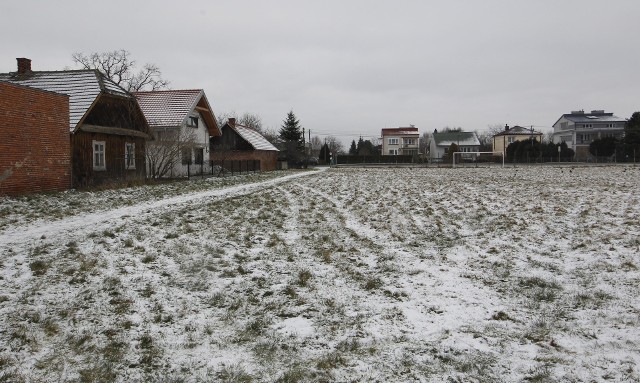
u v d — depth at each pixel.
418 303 6.54
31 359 4.85
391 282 7.47
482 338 5.39
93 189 19.69
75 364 4.76
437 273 7.94
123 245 9.41
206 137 38.75
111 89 23.33
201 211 14.34
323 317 6.06
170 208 14.78
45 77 23.22
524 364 4.74
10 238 9.81
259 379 4.51
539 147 72.06
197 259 8.57
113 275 7.46
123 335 5.43
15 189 16.44
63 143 19.05
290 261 8.66
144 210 14.16
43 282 7.05
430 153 101.12
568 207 15.09
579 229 11.23
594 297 6.64
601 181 27.44
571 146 88.88
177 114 32.69
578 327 5.64
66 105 19.22
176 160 29.95
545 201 16.89
